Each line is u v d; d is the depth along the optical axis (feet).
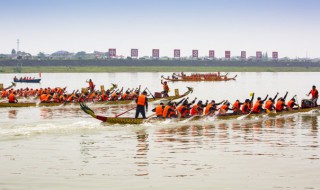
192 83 492.95
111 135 111.65
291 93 317.63
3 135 109.70
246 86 419.33
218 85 440.86
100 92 211.82
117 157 86.58
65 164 80.89
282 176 72.95
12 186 67.67
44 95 197.77
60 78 654.12
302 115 156.56
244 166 79.36
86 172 75.41
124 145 98.53
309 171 75.82
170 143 101.14
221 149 94.17
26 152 90.74
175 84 468.34
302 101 165.48
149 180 70.79
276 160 83.76
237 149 94.22
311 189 66.28
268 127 127.24
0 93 237.25
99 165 80.12
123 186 67.77
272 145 98.78
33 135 110.22
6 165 80.02
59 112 171.01
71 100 198.08
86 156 87.40
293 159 84.69
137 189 66.44
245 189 66.39
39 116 156.04
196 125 129.80
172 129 122.21
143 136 110.32
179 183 69.26
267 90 352.49
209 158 85.51
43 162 82.33
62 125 126.00
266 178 71.77
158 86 424.05
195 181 70.28
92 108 191.93
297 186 67.72
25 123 132.57
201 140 104.94
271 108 150.00
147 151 92.12
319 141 104.12
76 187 67.26
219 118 141.18
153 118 130.31
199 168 78.02
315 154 89.20
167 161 83.20
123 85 441.68
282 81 547.08
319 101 222.07
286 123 135.95
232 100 248.73
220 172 75.36
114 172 75.46
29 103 193.26
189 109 137.90
